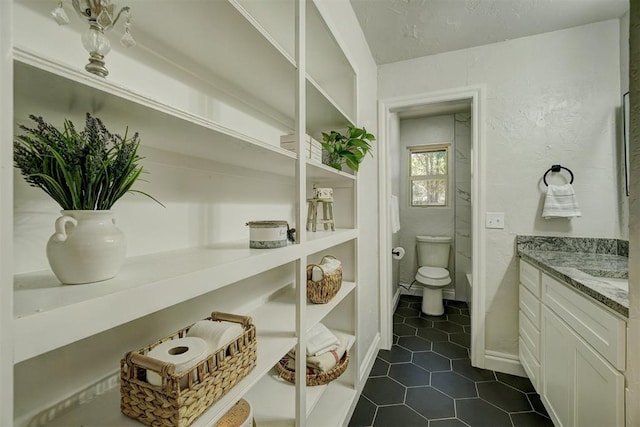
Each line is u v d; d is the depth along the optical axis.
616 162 1.80
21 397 0.54
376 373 2.00
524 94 1.98
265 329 1.03
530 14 1.75
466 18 1.78
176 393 0.53
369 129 2.12
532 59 1.96
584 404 1.11
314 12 1.10
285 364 1.28
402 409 1.63
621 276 1.36
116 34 0.70
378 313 2.34
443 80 2.18
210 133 0.64
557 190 1.86
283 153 0.88
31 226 0.55
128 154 0.52
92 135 0.47
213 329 0.70
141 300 0.46
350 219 1.70
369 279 2.08
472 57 2.10
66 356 0.60
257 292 1.27
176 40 0.80
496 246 2.04
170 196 0.85
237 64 0.93
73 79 0.38
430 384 1.87
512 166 2.01
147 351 0.65
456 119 3.51
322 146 1.32
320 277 1.30
